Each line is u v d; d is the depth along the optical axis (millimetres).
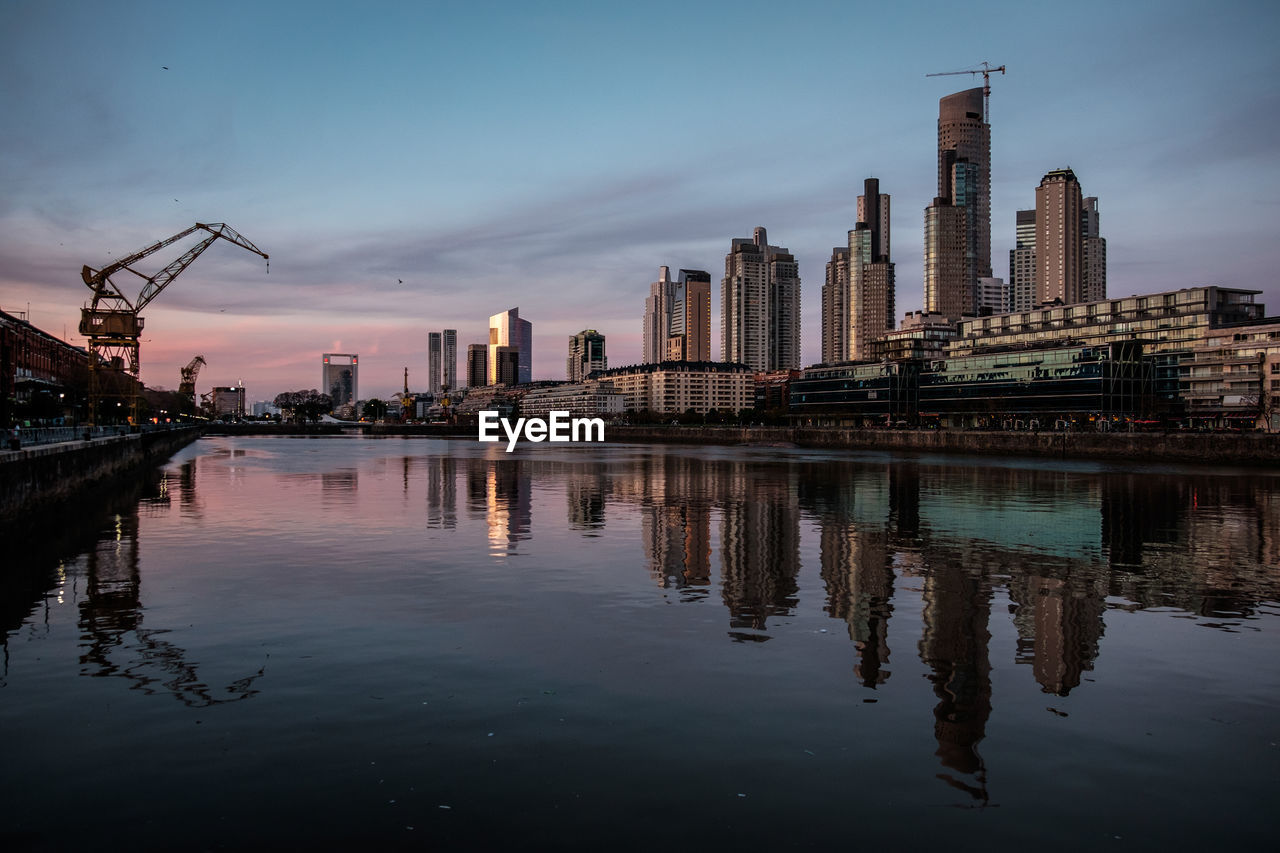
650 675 19594
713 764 14836
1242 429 145625
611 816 13031
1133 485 78062
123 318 124438
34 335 145125
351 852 11992
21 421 98188
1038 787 14133
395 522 47875
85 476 63531
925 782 14266
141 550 37906
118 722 16609
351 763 14781
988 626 24422
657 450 173875
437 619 24781
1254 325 161000
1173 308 193500
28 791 13766
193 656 21000
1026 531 45000
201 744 15562
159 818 12930
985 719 17062
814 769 14695
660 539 41406
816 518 50469
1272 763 15086
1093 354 177875
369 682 18969
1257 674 20062
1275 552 38250
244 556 36094
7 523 41219
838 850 12172
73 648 21734
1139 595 28812
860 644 22375
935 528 46062
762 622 24656
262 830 12594
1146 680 19594
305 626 23906
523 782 14094
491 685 18797
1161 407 173875
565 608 26250
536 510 54312
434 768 14602
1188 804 13586
